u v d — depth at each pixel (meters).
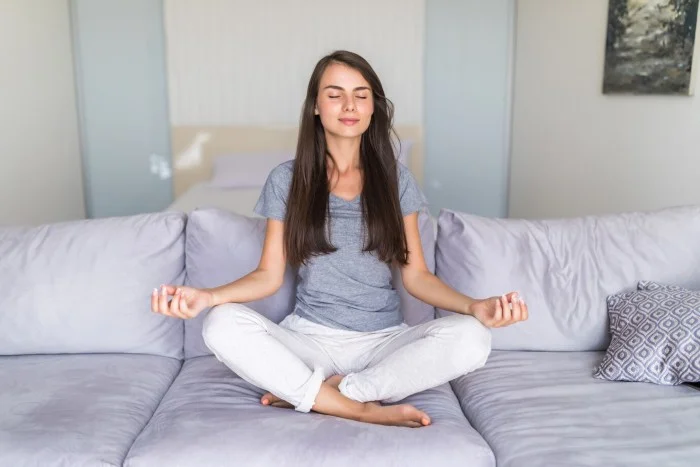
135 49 4.09
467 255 1.86
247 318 1.46
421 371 1.45
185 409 1.44
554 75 3.63
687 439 1.29
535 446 1.29
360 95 1.65
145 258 1.81
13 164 3.17
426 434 1.31
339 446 1.27
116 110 4.15
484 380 1.62
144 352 1.80
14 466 1.27
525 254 1.86
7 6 3.12
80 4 4.02
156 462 1.26
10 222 3.13
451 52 4.20
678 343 1.56
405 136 4.28
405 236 1.71
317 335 1.63
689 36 2.48
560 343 1.80
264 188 1.74
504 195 4.38
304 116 1.70
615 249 1.85
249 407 1.45
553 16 3.62
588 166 3.29
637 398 1.49
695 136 2.48
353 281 1.66
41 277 1.78
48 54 3.66
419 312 1.86
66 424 1.37
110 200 4.27
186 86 4.15
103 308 1.77
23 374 1.64
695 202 2.49
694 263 1.83
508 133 4.29
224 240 1.83
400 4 4.12
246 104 4.19
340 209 1.69
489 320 1.46
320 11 4.11
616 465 1.20
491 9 4.14
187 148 4.22
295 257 1.65
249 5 4.08
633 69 2.84
